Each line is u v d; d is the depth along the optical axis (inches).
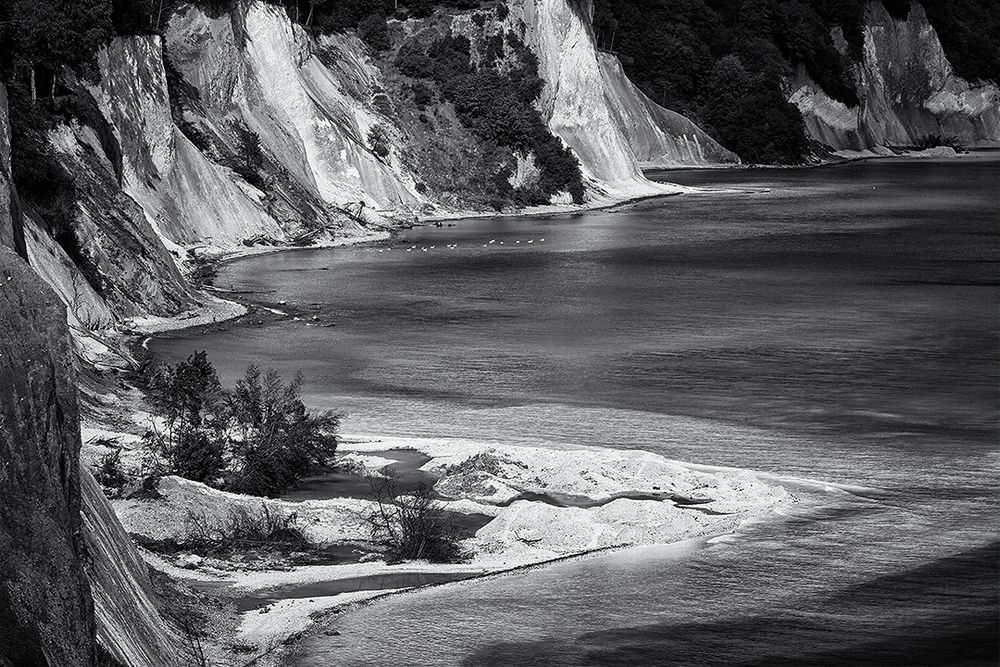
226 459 1632.6
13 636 775.1
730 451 1774.1
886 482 1656.0
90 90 3321.9
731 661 1183.6
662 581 1357.0
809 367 2277.3
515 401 2017.7
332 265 3467.0
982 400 2054.6
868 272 3464.6
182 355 2314.2
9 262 800.3
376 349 2385.6
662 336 2541.8
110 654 930.7
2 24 2795.3
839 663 1181.1
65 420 813.2
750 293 3085.6
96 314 2406.5
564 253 3796.8
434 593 1321.4
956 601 1311.5
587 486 1608.0
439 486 1606.8
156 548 1382.9
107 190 2721.5
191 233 3565.5
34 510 787.4
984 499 1595.7
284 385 2082.9
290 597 1296.8
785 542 1459.2
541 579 1360.7
